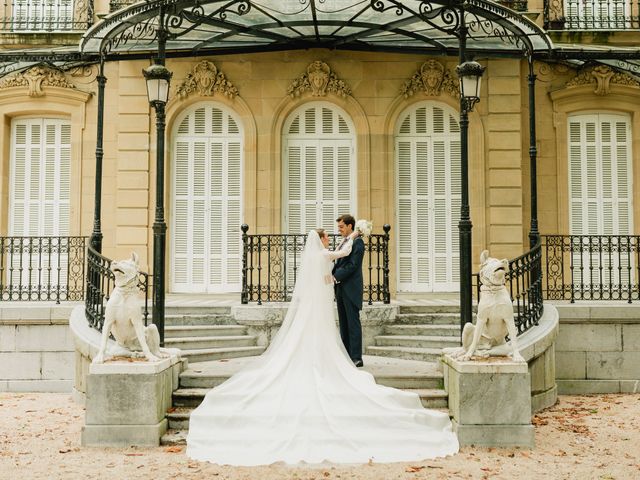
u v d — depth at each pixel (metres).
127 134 13.50
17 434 7.48
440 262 13.73
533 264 9.72
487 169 13.42
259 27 11.48
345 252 8.25
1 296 11.12
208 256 13.81
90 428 6.90
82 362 9.24
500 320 7.20
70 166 13.84
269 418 6.88
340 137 13.84
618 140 13.95
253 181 13.58
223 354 9.41
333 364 7.44
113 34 10.65
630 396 10.02
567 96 13.66
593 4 14.05
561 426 7.96
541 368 9.04
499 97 13.42
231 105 13.70
